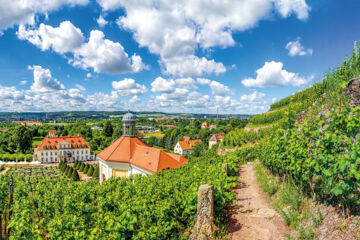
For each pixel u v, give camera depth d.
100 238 6.23
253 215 8.36
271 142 13.84
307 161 7.38
